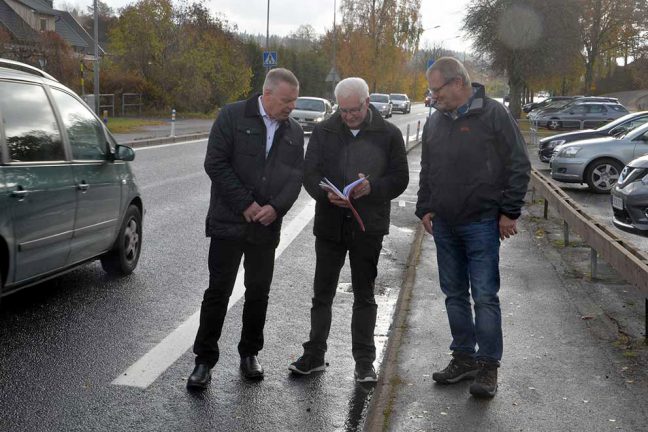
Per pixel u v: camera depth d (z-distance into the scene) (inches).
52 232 238.7
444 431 160.7
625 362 202.8
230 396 186.2
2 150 215.9
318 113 1256.8
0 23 2295.8
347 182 191.0
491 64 1963.6
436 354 210.4
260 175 187.2
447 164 182.9
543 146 832.3
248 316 197.5
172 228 410.6
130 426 167.3
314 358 203.2
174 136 1048.8
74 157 257.1
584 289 283.7
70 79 1444.4
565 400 177.8
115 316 250.5
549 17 1830.7
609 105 1572.3
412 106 3764.8
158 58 1696.6
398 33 3216.0
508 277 301.4
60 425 166.9
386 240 407.8
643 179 369.7
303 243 392.5
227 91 1830.7
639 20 2278.5
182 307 264.4
